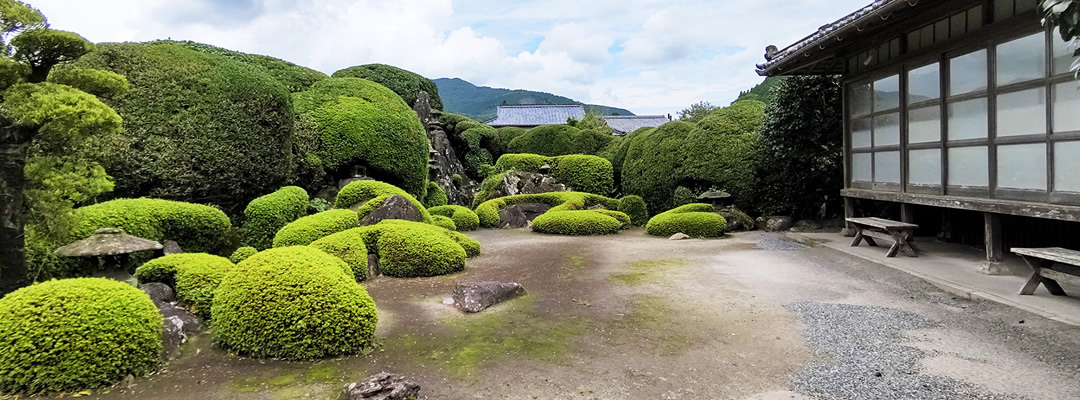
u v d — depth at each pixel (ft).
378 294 18.33
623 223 38.99
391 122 39.60
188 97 25.89
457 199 54.85
